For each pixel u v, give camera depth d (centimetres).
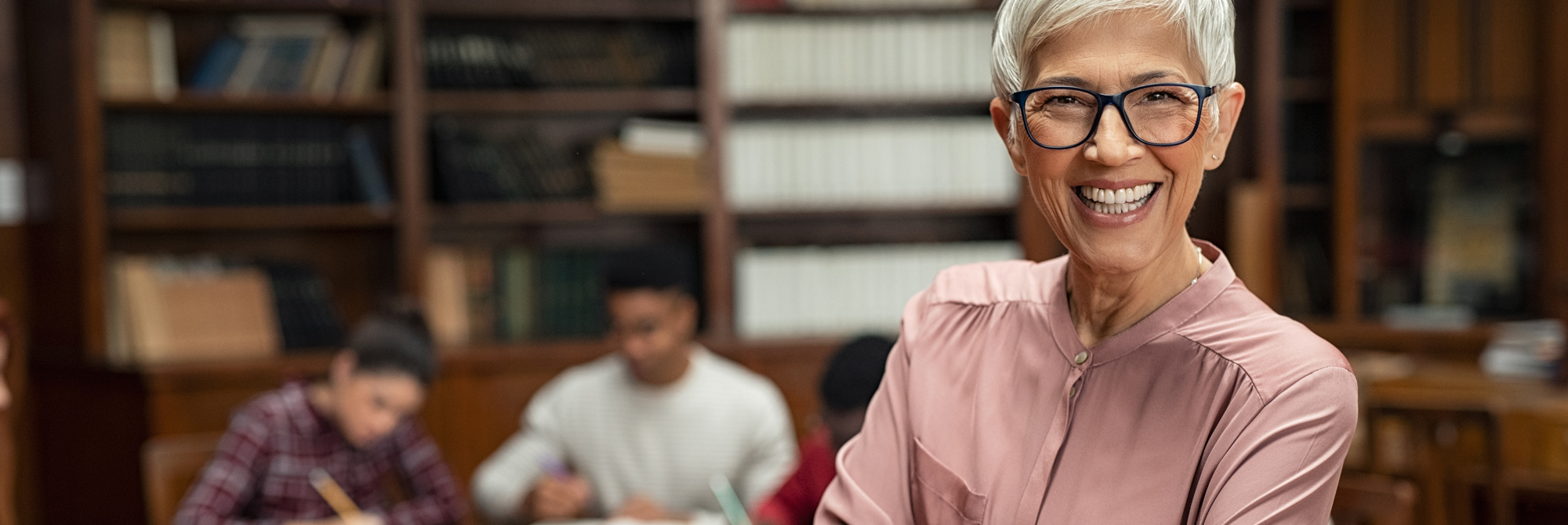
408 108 370
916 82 389
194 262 367
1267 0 389
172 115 364
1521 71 389
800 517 224
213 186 359
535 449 279
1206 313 75
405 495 281
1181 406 74
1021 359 81
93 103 345
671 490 275
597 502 278
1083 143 72
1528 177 399
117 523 349
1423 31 395
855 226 424
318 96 366
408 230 371
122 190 352
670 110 388
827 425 206
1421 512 267
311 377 347
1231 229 394
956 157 394
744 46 388
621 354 294
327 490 250
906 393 88
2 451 201
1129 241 73
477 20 396
